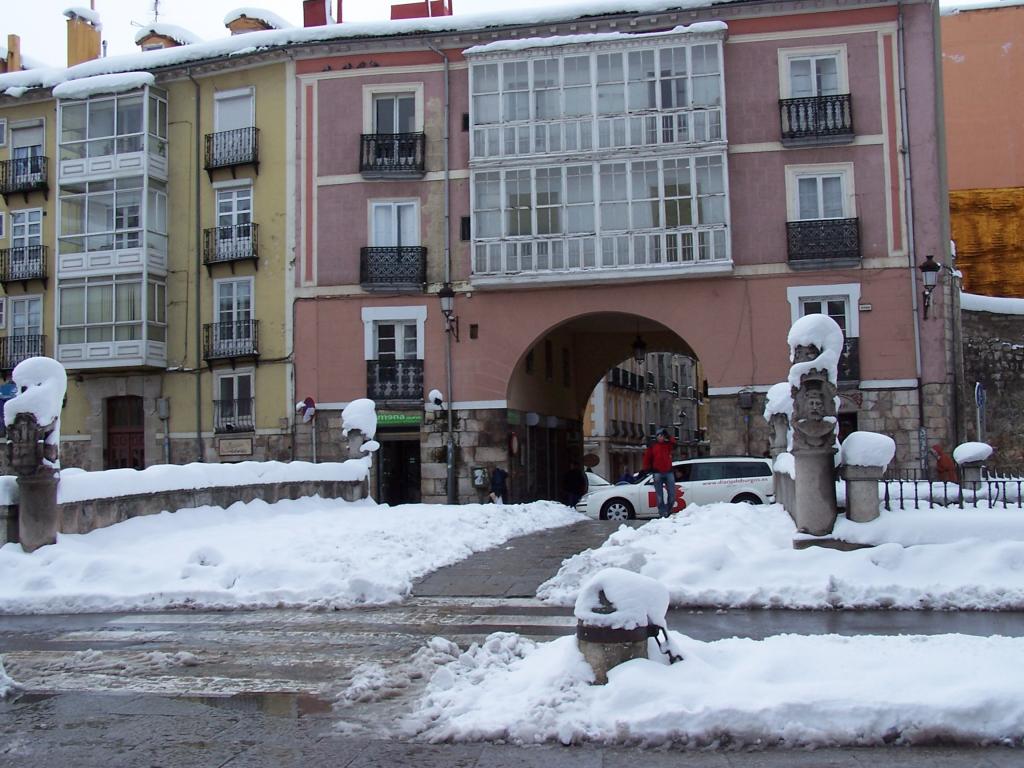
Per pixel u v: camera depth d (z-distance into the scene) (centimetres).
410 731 587
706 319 2591
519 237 2655
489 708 603
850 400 2478
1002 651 637
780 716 557
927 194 2505
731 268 2539
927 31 2531
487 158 2678
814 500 1098
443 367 2738
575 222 2636
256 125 2917
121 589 1144
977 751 536
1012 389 2761
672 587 1030
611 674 608
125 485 1409
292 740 578
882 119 2534
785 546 1119
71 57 3528
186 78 3005
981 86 3588
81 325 2978
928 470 2420
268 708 647
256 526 1512
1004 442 2739
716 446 2561
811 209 2567
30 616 1073
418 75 2805
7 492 1262
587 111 2647
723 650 653
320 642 870
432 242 2772
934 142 2509
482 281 2666
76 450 3036
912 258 2489
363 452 2105
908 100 2525
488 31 2730
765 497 2039
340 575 1153
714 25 2572
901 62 2531
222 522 1559
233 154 2914
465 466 2702
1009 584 995
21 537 1245
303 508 1780
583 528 1777
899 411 2453
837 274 2522
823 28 2570
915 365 2458
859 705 557
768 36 2597
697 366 7488
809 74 2592
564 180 2647
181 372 2955
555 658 642
